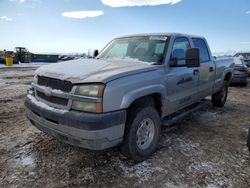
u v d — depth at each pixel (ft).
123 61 12.41
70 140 9.20
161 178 9.54
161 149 12.23
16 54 116.67
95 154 11.47
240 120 18.01
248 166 10.61
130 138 9.98
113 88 8.95
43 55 127.13
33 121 10.89
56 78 9.69
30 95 11.57
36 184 9.00
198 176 9.72
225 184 9.16
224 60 21.01
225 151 12.17
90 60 12.63
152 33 14.35
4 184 8.95
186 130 15.37
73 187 8.87
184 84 13.65
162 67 11.84
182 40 14.28
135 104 10.53
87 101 8.74
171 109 12.94
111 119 8.80
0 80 41.98
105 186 8.96
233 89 35.73
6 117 17.58
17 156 11.19
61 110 9.33
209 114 19.66
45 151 11.73
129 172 9.95
